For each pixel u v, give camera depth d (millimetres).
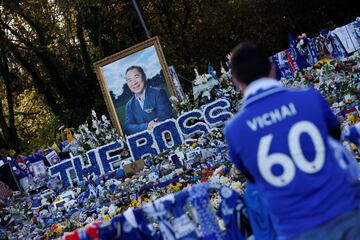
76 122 30672
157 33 37750
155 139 15836
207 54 37031
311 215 3143
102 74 19047
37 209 13422
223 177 9406
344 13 36188
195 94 17172
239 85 3555
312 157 3229
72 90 32219
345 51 19891
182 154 13250
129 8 34719
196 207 4543
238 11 36562
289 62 20188
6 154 27062
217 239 4500
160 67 18969
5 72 31797
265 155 3287
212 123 15805
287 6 36062
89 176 14562
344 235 3102
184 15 38562
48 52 31594
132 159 15750
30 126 37344
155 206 4547
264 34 36469
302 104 3334
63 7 30969
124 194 12414
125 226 4520
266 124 3332
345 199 3158
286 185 3217
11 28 31062
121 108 18953
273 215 3285
